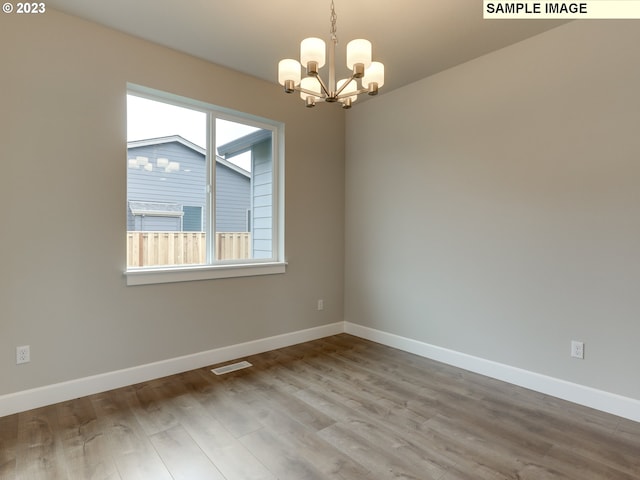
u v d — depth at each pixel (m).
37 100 2.23
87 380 2.44
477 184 2.89
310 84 1.91
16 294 2.19
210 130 3.11
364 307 3.85
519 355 2.67
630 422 2.14
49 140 2.28
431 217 3.22
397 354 3.34
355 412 2.25
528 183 2.60
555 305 2.48
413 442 1.93
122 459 1.76
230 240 3.26
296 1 2.16
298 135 3.60
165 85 2.73
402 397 2.46
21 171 2.19
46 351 2.29
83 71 2.39
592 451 1.85
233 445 1.89
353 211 3.95
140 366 2.67
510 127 2.69
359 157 3.87
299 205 3.63
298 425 2.09
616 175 2.22
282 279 3.52
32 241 2.23
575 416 2.21
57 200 2.31
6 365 2.16
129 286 2.61
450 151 3.07
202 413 2.22
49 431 2.00
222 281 3.11
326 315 3.91
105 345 2.51
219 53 2.83
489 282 2.83
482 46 2.69
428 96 3.22
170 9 2.26
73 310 2.38
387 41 2.61
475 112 2.89
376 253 3.71
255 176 3.42
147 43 2.65
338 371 2.92
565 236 2.43
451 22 2.38
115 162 2.53
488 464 1.75
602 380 2.29
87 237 2.43
